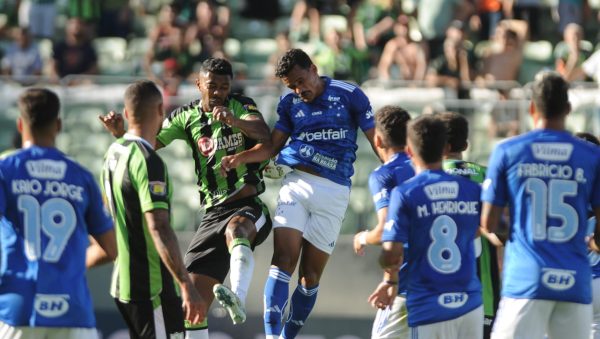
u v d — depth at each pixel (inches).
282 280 989.2
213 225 1005.8
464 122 956.0
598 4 2126.0
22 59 1927.9
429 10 1930.4
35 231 764.0
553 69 1934.1
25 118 776.3
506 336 847.7
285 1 2150.6
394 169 941.8
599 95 1608.0
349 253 1530.5
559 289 836.0
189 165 1603.1
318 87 995.3
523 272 840.9
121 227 850.8
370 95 1696.6
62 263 765.9
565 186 839.7
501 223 944.9
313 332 1524.4
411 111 1600.6
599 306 1042.7
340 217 1009.5
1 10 2080.5
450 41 1831.9
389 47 1862.7
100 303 1528.1
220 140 1002.7
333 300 1528.1
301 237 1003.3
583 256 845.8
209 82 988.6
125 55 2017.7
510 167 844.6
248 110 997.8
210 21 1926.7
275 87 1584.6
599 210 850.1
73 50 1913.1
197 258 1003.3
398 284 892.6
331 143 995.9
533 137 845.8
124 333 1523.1
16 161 769.6
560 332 848.9
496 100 1572.3
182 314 872.3
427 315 839.7
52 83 1675.7
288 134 1012.5
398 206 840.9
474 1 1985.7
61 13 2101.4
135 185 829.8
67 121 1598.2
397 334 954.1
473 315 847.7
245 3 2130.9
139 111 852.0
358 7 1962.4
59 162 776.9
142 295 856.3
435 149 847.1
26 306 757.3
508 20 2000.5
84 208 781.3
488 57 1892.2
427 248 841.5
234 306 910.4
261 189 1015.6
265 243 1518.2
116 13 2073.1
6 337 762.2
